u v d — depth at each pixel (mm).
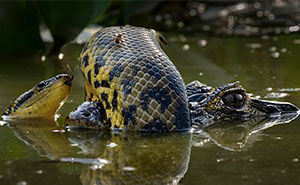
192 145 10898
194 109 12734
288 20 30359
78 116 12086
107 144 10953
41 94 13125
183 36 28703
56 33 23094
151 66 11898
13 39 22672
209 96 12953
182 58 22484
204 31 30047
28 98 13281
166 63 12172
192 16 31750
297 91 16125
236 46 25359
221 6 32219
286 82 17547
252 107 13305
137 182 8883
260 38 27438
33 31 22891
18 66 20875
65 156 10227
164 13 32156
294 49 24062
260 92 15992
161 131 11641
